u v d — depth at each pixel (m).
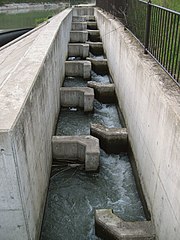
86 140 6.62
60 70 9.90
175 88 4.39
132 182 6.38
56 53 8.41
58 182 6.33
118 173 6.69
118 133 7.21
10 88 4.23
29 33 13.40
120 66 9.02
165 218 4.02
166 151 4.00
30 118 4.06
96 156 6.34
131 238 4.45
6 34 19.23
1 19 33.25
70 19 18.08
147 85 5.20
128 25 9.31
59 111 9.20
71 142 6.54
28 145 3.86
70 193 6.03
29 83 4.44
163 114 4.16
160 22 5.29
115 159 7.24
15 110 3.55
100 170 6.77
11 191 3.40
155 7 5.53
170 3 7.76
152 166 4.84
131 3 8.73
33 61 5.61
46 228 5.18
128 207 5.66
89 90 9.37
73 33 16.84
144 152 5.48
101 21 16.91
